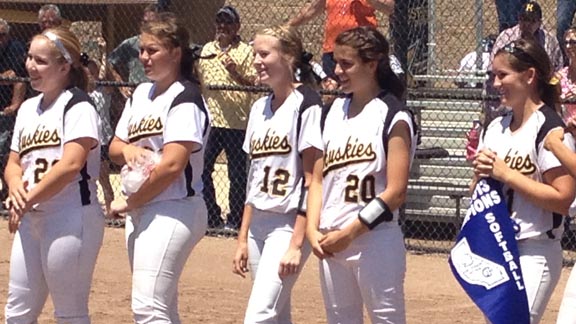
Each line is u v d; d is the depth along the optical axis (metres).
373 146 5.20
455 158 10.80
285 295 5.77
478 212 5.21
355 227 5.18
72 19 14.47
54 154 5.76
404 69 10.56
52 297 5.86
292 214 5.82
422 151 10.73
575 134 5.20
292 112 5.79
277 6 15.63
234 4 15.78
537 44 5.21
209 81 10.80
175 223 5.70
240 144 10.87
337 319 5.45
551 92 5.23
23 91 11.93
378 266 5.22
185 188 5.77
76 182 5.77
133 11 14.31
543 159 5.12
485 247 5.16
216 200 12.14
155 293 5.71
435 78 10.99
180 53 5.81
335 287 5.40
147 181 5.65
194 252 10.33
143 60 5.77
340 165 5.27
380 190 5.23
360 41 5.19
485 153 5.18
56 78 5.78
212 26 13.66
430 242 10.76
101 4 13.99
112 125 11.44
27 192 5.72
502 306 5.09
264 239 5.88
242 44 10.77
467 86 11.36
